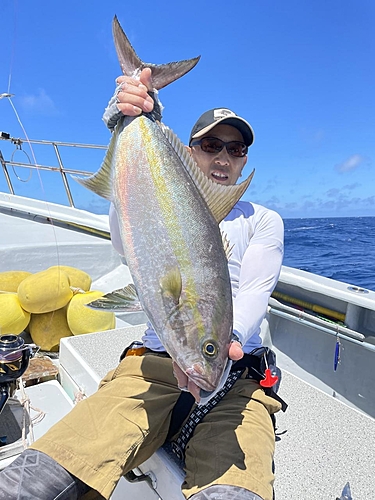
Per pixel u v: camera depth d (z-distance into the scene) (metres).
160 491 1.65
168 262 1.30
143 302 1.33
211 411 1.62
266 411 1.67
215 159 2.13
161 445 1.70
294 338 3.32
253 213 2.03
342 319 3.06
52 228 5.16
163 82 1.58
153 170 1.40
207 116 2.13
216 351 1.29
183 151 1.49
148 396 1.67
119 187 1.45
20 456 1.46
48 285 3.19
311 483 1.78
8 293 3.29
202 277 1.31
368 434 2.15
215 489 1.33
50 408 2.50
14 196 5.73
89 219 5.05
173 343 1.28
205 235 1.35
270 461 1.46
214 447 1.47
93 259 4.55
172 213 1.34
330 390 3.05
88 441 1.50
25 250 4.18
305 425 2.20
